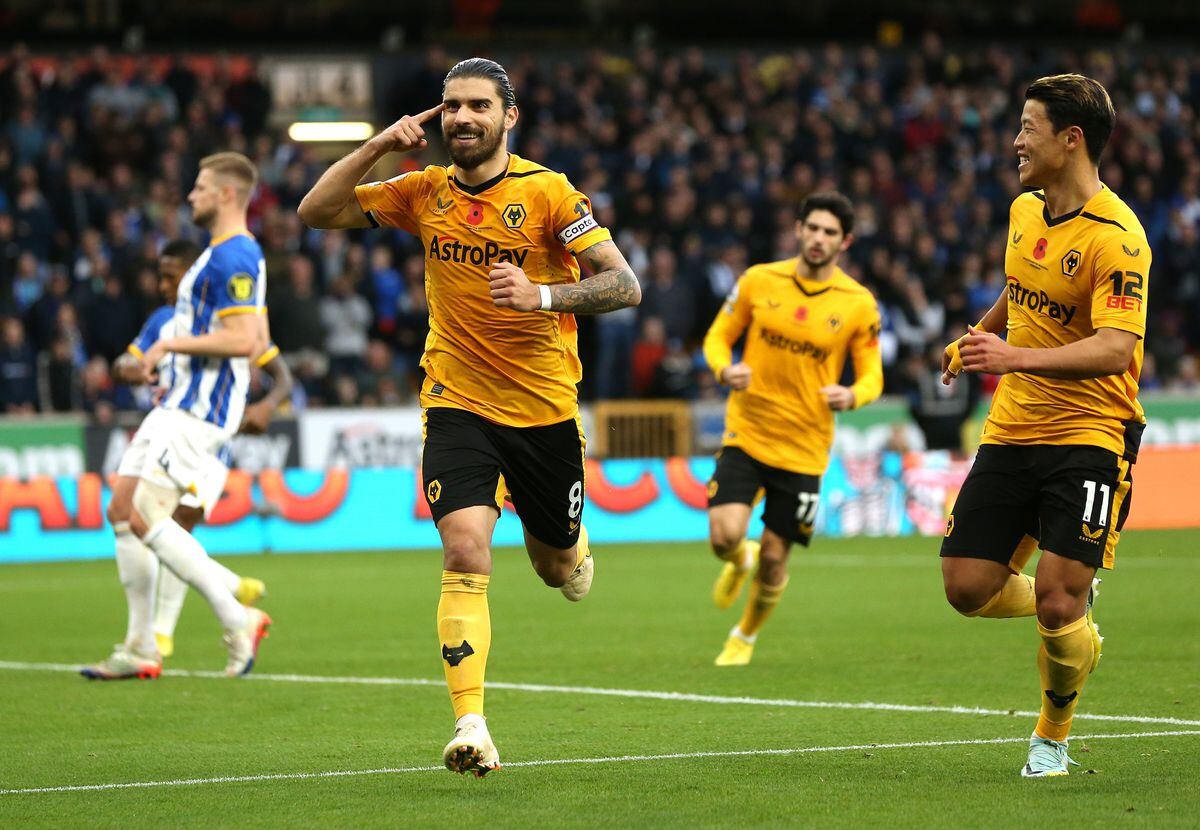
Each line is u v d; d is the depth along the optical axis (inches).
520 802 609.0
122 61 2903.5
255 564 1866.4
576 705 866.1
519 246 667.4
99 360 2174.0
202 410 975.6
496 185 666.8
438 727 805.9
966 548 665.0
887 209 2829.7
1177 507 2278.5
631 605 1412.4
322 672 1021.2
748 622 1040.2
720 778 654.5
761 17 3380.9
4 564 1918.1
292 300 2306.8
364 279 2454.5
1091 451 644.7
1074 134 636.7
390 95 2955.2
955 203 2886.3
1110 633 1151.6
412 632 1237.1
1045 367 609.0
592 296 641.6
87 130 2610.7
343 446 2183.8
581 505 709.9
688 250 2546.8
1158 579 1565.0
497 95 658.2
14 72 2564.0
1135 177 3031.5
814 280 1058.7
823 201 1061.8
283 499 2070.6
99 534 2016.5
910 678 958.4
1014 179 3016.7
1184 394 2476.6
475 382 675.4
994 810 582.9
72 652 1140.5
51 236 2396.7
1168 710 816.3
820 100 3034.0
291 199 2556.6
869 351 1079.0
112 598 1520.7
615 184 2714.1
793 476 1050.7
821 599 1429.6
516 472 687.1
